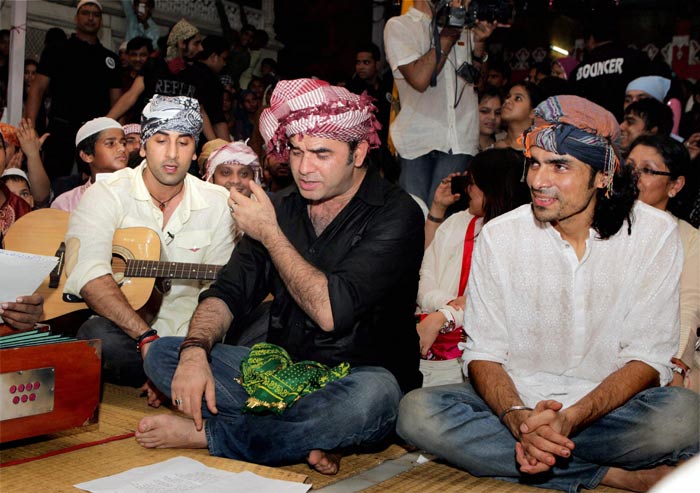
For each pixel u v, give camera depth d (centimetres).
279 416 258
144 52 734
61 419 263
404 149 495
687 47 1053
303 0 1079
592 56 564
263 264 295
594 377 263
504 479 266
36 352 255
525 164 259
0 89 613
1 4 591
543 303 260
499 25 487
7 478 243
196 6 988
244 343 340
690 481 63
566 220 254
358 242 278
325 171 268
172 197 364
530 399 264
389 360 281
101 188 353
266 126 281
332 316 261
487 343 267
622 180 249
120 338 347
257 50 957
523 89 530
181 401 262
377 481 264
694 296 321
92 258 331
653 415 243
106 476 245
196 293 372
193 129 348
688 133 686
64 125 624
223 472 249
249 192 448
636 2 998
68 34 884
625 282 253
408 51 473
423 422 262
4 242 391
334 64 1077
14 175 495
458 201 429
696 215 397
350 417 253
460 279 363
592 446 252
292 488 236
